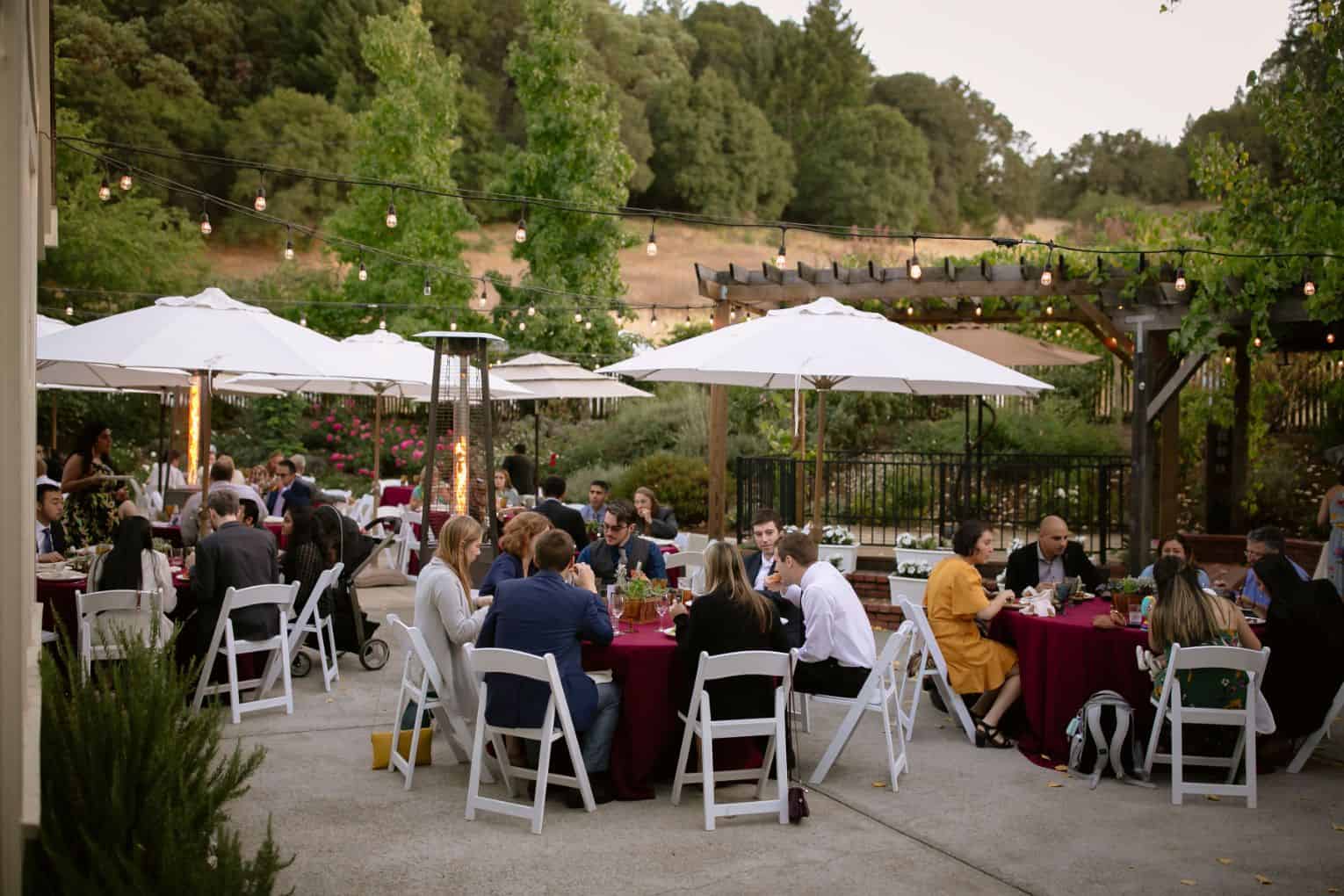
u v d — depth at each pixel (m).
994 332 13.88
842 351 7.62
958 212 63.00
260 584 6.68
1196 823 5.04
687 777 5.21
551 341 22.42
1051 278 10.21
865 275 11.20
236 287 29.30
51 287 21.73
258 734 6.27
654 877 4.32
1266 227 9.95
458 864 4.41
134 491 13.01
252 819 4.89
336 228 22.97
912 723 6.47
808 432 17.80
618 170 23.03
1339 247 9.37
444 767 5.77
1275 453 14.84
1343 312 9.54
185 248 29.09
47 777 3.19
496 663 4.90
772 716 5.17
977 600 6.37
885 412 18.48
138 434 24.02
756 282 11.69
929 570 10.09
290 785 5.38
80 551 7.58
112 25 42.50
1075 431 16.42
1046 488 13.36
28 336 3.33
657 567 7.66
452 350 10.20
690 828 4.89
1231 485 12.45
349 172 42.75
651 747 5.29
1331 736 6.70
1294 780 5.76
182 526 9.14
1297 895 4.21
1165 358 10.79
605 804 5.22
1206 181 10.55
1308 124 9.91
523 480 14.06
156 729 3.40
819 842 4.74
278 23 46.16
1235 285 9.70
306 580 7.70
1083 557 7.36
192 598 7.03
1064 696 6.00
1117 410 17.42
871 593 10.64
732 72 60.12
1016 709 6.62
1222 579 11.17
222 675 6.78
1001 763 6.00
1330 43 9.67
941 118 63.34
